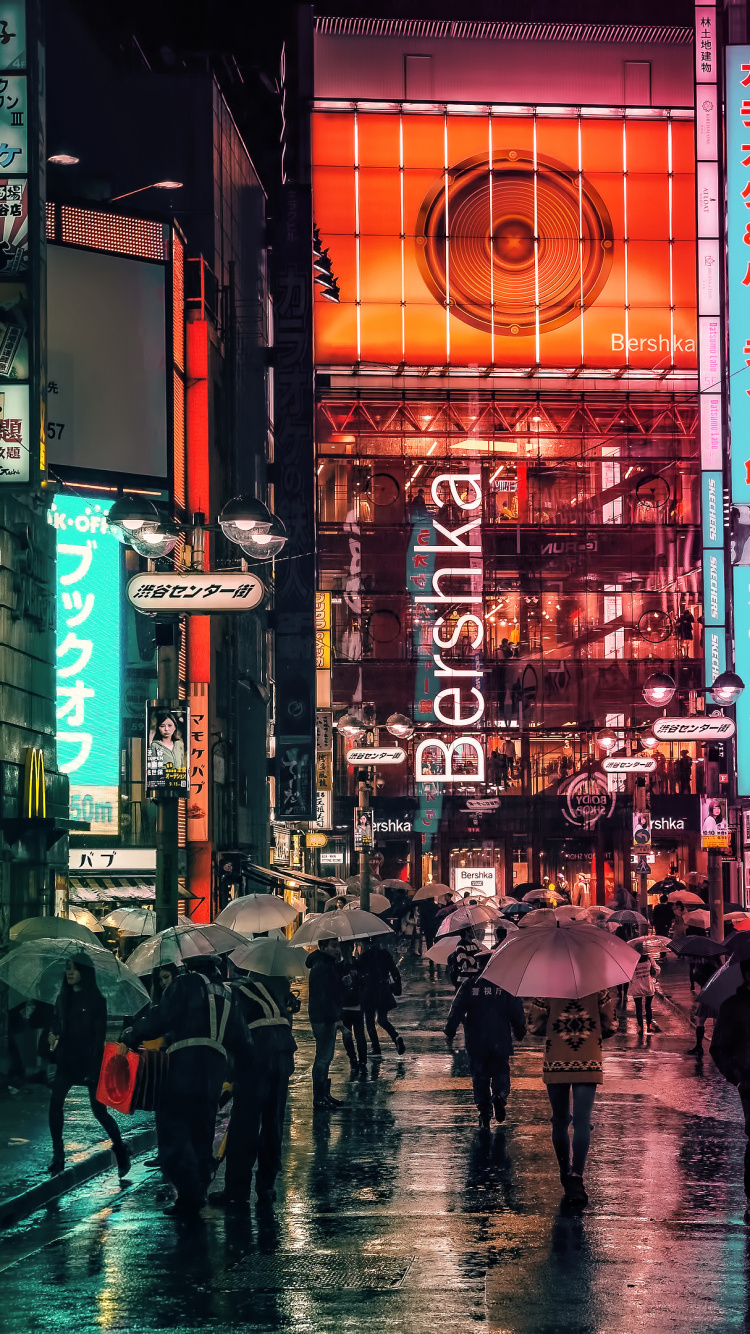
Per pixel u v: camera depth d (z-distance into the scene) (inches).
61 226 1184.2
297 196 2268.7
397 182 2827.3
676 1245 420.5
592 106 2864.2
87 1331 335.0
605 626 2770.7
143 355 1212.5
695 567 2787.9
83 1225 455.8
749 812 2176.4
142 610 691.4
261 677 2175.2
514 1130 656.4
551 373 2822.3
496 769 2738.7
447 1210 475.5
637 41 2881.4
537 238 2842.0
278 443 2240.4
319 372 2787.9
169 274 1237.7
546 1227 446.9
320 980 737.6
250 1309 352.8
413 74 2842.0
